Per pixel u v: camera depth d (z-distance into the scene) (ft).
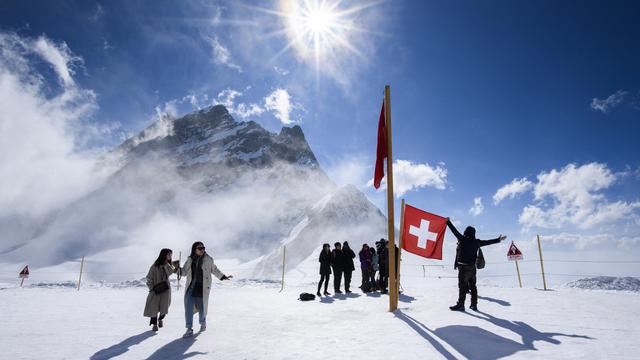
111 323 27.14
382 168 31.37
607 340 17.07
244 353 17.90
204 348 19.15
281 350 18.16
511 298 30.78
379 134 31.63
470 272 25.54
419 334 19.81
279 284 71.61
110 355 18.04
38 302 41.39
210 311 32.30
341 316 26.99
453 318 23.32
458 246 26.53
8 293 53.31
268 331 22.84
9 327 25.57
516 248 45.75
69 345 20.12
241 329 23.68
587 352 15.15
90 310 34.73
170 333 23.25
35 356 17.89
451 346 17.19
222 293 49.70
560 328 19.79
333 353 17.13
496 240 25.54
